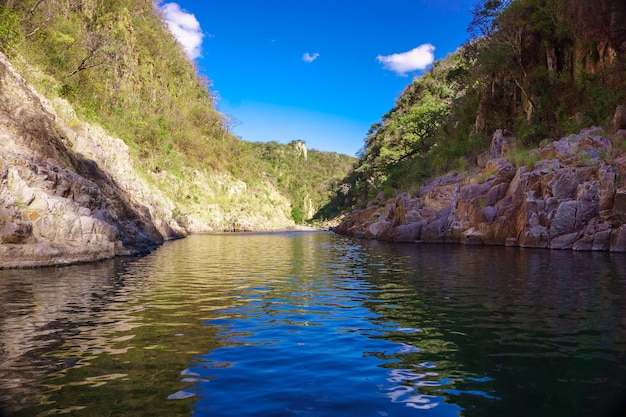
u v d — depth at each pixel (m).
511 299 8.40
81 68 39.94
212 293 9.55
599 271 12.06
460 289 9.70
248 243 31.03
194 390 4.17
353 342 5.74
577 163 20.88
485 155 32.28
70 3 47.56
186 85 81.25
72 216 16.14
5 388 4.20
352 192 85.69
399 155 62.41
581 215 19.58
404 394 4.07
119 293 9.50
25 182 15.48
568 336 5.82
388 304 8.20
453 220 26.41
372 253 20.34
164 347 5.54
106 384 4.31
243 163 87.81
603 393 4.01
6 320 6.94
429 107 61.00
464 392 4.09
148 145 58.53
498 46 34.62
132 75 59.75
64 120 26.41
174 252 22.05
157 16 74.12
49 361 4.98
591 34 27.70
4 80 19.80
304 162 165.38
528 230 20.84
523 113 33.81
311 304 8.28
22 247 13.88
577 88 28.42
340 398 3.99
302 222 100.44
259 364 4.91
